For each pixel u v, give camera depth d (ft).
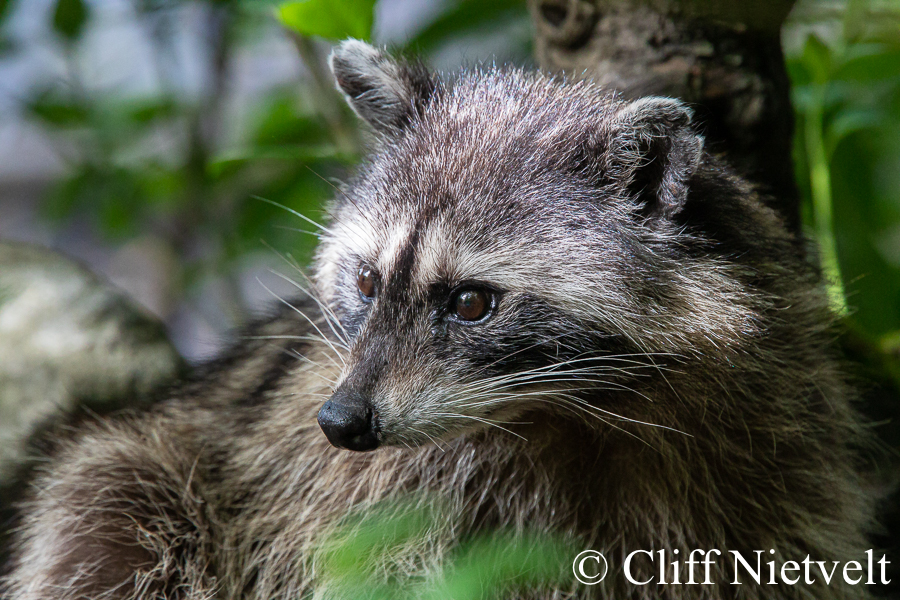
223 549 20.61
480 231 16.78
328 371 19.43
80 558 19.84
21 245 30.81
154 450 21.31
